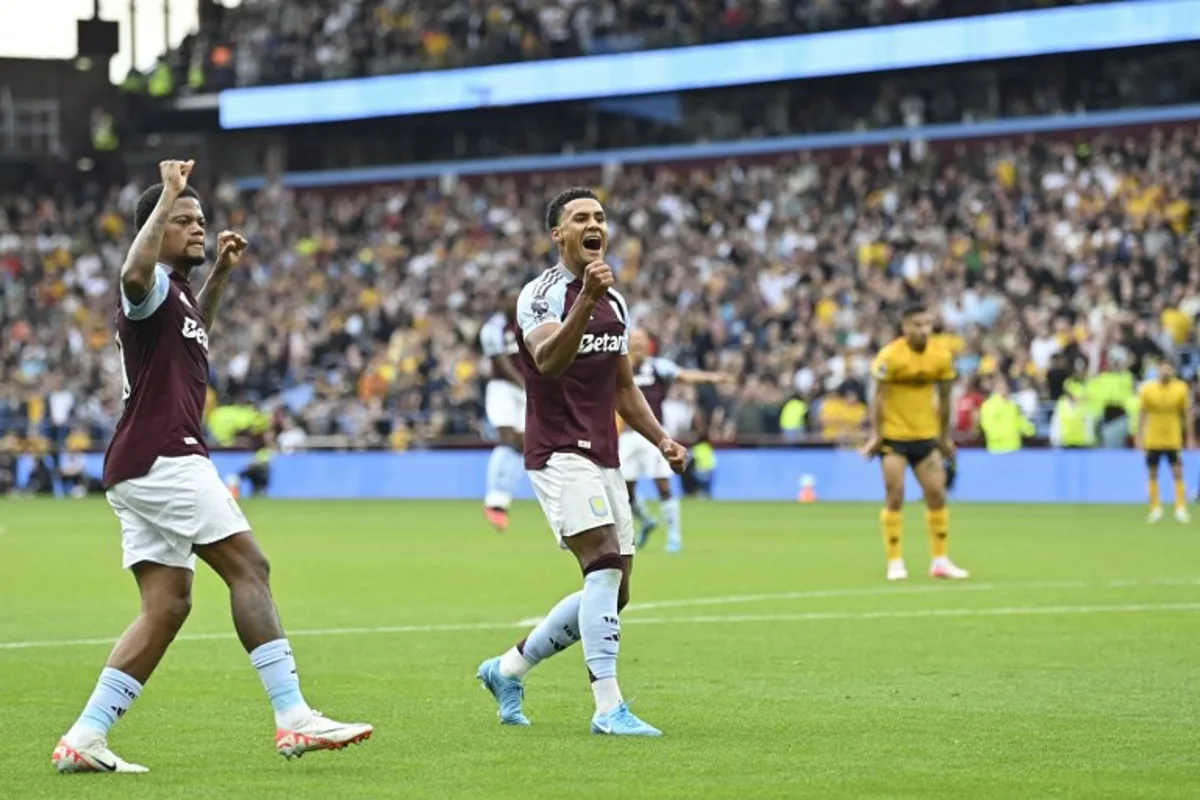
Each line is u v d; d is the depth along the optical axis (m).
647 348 21.98
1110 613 14.21
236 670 11.06
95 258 50.50
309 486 40.56
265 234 49.69
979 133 44.84
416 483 39.41
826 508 32.44
